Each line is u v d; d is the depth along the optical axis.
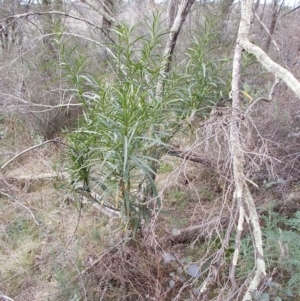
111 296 2.20
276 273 2.11
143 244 2.27
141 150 1.92
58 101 4.25
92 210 3.07
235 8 5.43
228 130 1.67
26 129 4.41
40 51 4.30
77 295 2.25
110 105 1.92
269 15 5.46
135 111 1.73
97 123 1.86
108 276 2.31
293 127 2.89
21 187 3.63
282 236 2.13
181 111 2.27
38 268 2.63
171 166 3.10
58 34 2.59
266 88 3.14
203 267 2.18
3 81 4.02
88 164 1.90
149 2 3.52
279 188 2.64
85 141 1.93
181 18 2.63
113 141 1.78
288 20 5.26
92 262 2.39
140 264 2.22
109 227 2.80
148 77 2.42
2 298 2.30
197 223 2.55
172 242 2.51
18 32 4.63
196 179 2.76
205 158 2.24
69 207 3.16
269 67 1.92
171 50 2.70
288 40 4.45
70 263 2.46
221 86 2.47
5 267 2.66
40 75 4.18
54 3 4.53
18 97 3.95
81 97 2.37
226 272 2.05
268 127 2.66
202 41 2.42
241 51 2.17
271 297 1.97
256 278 1.50
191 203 2.73
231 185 1.66
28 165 3.87
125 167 1.77
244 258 2.06
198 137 1.78
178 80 2.28
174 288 2.15
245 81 3.20
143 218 2.23
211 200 2.68
